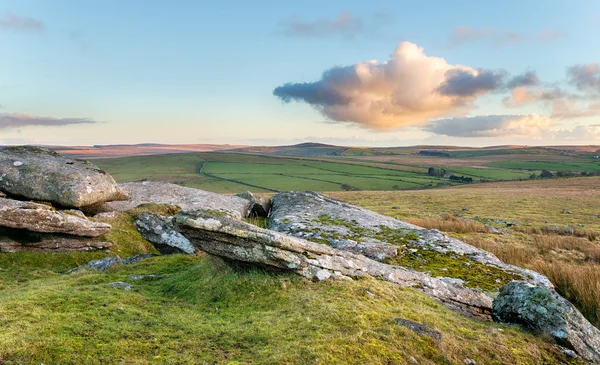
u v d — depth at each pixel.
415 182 143.12
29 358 6.21
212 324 8.60
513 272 15.44
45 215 16.75
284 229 21.50
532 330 9.59
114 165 199.25
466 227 32.91
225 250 11.34
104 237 19.56
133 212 23.52
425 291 12.01
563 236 30.86
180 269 14.85
